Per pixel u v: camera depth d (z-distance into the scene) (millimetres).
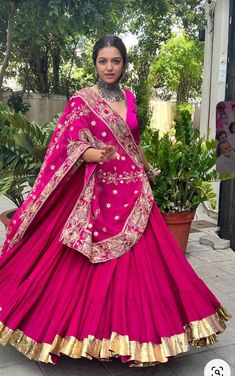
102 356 2143
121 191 2432
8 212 3898
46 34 13031
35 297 2309
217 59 5961
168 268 2387
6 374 2375
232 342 2756
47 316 2256
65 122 2379
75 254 2355
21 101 14891
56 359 2211
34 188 2443
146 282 2301
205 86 6758
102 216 2371
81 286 2299
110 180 2424
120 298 2234
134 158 2482
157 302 2266
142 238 2402
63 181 2340
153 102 17734
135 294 2270
